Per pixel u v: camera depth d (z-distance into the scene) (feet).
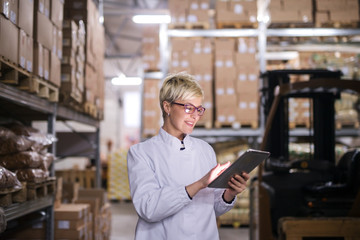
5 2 9.44
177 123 7.27
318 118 16.94
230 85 23.81
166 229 7.18
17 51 10.34
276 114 17.30
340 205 14.48
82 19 17.08
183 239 7.14
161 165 7.35
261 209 15.47
